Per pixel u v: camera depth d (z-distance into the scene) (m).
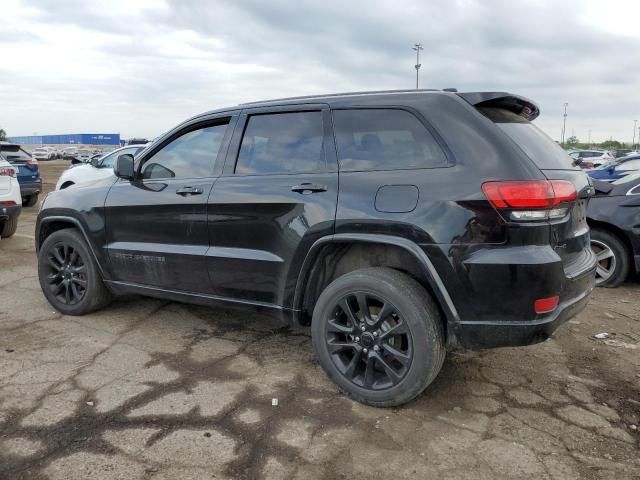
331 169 3.23
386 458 2.59
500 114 3.12
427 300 2.90
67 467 2.47
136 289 4.22
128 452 2.60
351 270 3.33
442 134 2.92
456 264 2.74
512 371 3.58
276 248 3.36
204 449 2.63
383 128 3.13
